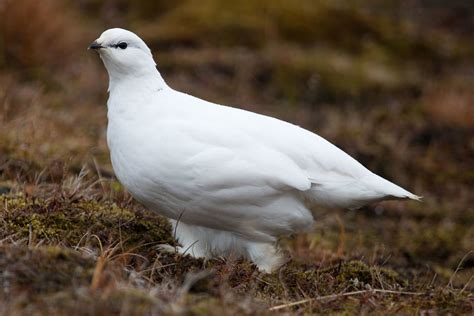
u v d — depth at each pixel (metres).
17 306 5.63
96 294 5.86
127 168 7.68
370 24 20.50
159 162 7.41
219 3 19.27
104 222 8.27
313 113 15.94
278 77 16.94
